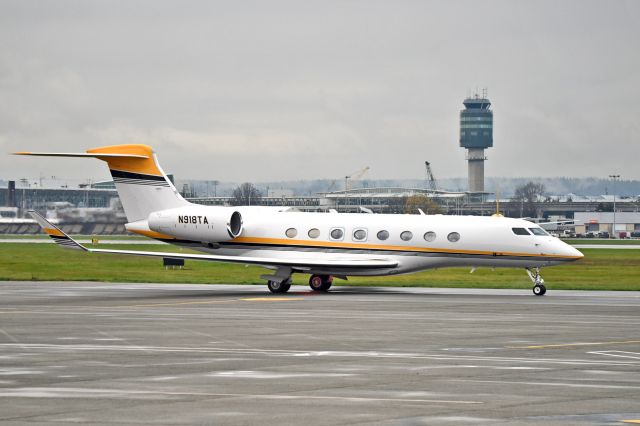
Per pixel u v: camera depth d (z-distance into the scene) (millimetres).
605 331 82312
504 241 132375
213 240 143125
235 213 142875
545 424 42719
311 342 73812
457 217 137375
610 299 122250
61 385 53312
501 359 64188
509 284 156250
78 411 45625
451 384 53750
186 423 42875
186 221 143250
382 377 56281
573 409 46312
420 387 52719
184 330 82812
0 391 51344
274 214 143625
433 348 70125
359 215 141250
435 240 135125
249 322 90188
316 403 47781
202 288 147000
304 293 135375
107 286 151375
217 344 72562
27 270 194875
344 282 162000
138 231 146000
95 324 88125
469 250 133875
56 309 105125
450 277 178250
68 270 195500
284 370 59031
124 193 146500
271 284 136250
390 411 45719
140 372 58219
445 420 43562
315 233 140375
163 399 48906
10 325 87062
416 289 145250
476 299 121812
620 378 55938
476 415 44781
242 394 50406
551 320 92250
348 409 46188
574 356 65688
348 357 65062
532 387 52750
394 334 79625
